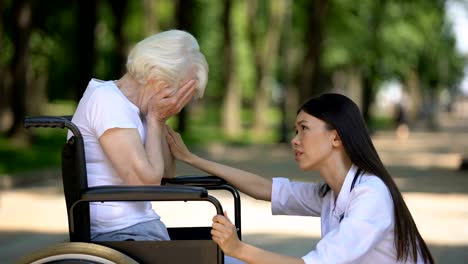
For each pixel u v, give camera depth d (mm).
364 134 4020
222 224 3652
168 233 4621
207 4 45375
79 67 28609
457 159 27797
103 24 43438
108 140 3994
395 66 54375
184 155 4695
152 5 39469
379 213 3867
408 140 46750
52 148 27672
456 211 14242
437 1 48531
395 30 48594
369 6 45156
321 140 4035
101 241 3797
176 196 3688
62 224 12531
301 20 44000
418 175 22078
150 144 4070
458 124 83438
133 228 4074
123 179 4055
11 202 15523
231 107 41906
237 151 32562
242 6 48656
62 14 37656
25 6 27125
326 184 4375
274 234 11266
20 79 27172
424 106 72812
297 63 55344
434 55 63812
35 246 10445
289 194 4586
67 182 3854
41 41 39969
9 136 27172
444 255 9820
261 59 42594
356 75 56000
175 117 44219
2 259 9422
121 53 33688
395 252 3971
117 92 4098
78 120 4113
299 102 36656
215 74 57156
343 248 3764
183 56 4125
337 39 47281
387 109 104812
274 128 50656
